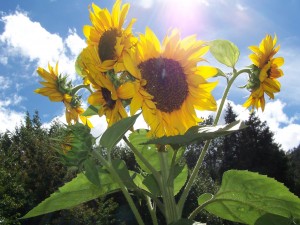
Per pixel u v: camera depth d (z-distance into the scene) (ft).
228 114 25.08
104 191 1.26
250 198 1.16
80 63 1.24
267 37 1.42
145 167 1.38
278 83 1.40
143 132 1.40
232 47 1.43
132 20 1.22
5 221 8.06
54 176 10.27
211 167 23.53
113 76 1.16
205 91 1.24
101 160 1.16
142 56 1.23
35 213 1.23
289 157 22.36
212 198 1.21
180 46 1.24
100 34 1.22
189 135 1.03
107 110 1.18
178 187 1.37
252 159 21.75
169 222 1.19
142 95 1.16
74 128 1.15
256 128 22.33
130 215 10.39
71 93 1.41
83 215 9.25
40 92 1.41
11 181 9.18
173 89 1.22
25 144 12.12
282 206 1.13
